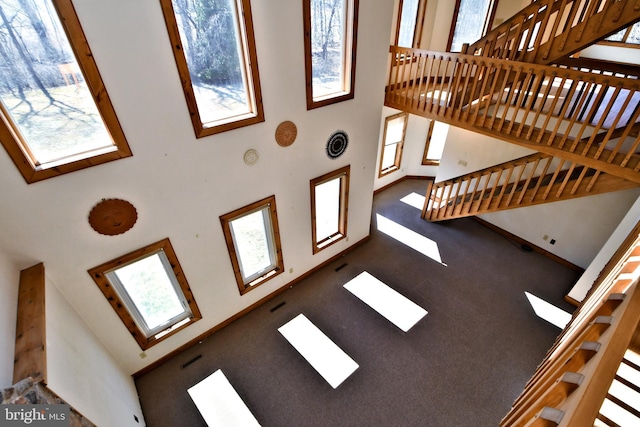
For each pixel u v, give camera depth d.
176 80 2.75
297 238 4.79
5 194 2.33
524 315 4.66
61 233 2.70
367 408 3.56
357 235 5.92
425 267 5.59
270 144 3.70
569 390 1.56
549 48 3.71
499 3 6.08
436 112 4.85
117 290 3.32
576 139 3.68
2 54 2.05
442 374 3.89
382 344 4.25
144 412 3.54
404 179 8.35
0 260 2.32
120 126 2.61
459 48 6.60
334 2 3.50
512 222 6.21
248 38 2.96
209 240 3.73
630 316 1.63
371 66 4.20
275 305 4.86
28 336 2.02
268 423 3.44
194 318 4.05
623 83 3.11
